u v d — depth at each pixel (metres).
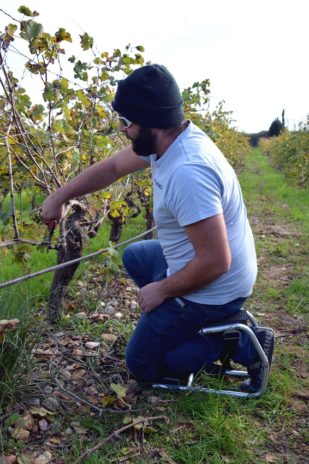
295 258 5.92
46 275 4.34
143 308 2.58
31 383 2.63
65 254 3.38
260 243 6.77
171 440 2.35
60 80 3.21
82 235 3.39
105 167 2.87
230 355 2.71
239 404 2.62
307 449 2.35
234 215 2.47
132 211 4.59
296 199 11.26
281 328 3.75
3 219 2.74
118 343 3.23
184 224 2.28
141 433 2.37
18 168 3.40
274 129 46.19
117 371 2.92
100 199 3.67
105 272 3.47
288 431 2.48
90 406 2.56
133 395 2.69
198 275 2.35
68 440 2.31
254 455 2.29
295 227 8.10
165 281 2.50
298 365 3.14
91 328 3.42
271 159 25.92
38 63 3.03
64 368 2.90
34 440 2.30
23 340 2.59
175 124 2.31
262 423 2.53
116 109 2.33
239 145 18.81
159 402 2.62
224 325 2.57
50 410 2.51
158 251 3.05
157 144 2.36
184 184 2.22
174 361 2.69
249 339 2.65
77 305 3.84
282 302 4.34
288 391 2.80
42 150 3.34
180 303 2.54
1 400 2.37
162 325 2.57
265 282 4.94
